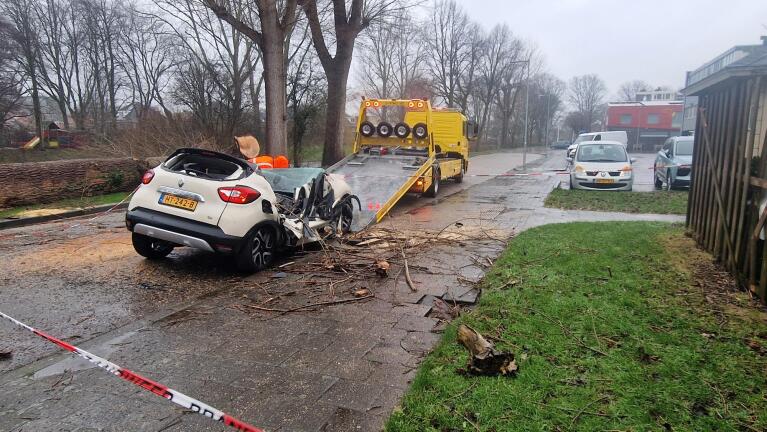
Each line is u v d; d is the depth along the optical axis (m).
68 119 45.75
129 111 43.59
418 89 47.69
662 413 3.04
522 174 24.19
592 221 10.21
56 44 40.56
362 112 14.59
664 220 10.57
